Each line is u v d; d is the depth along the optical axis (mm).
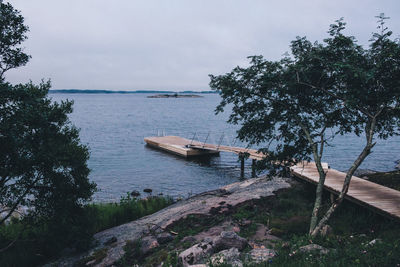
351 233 8680
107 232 11750
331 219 10227
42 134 8375
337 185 12094
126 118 93688
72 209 10648
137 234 10875
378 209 9117
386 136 8523
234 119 9828
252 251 6793
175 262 7223
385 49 6812
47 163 8961
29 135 8070
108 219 13391
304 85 8828
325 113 9195
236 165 30344
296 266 5312
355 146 39312
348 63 7047
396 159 30750
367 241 6953
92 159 32562
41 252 10727
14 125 7492
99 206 15000
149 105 196250
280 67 8617
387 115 7605
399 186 13344
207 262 6273
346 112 8680
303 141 9523
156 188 22078
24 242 11000
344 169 27109
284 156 9555
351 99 7047
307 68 8430
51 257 10445
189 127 69750
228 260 6273
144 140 44375
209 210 12055
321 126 9336
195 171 27609
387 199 10109
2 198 8898
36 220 10516
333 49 7918
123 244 10008
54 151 8961
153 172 27062
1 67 7988
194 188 22203
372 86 7238
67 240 10141
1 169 8039
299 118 9320
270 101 9312
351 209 10906
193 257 6734
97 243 10617
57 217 9930
